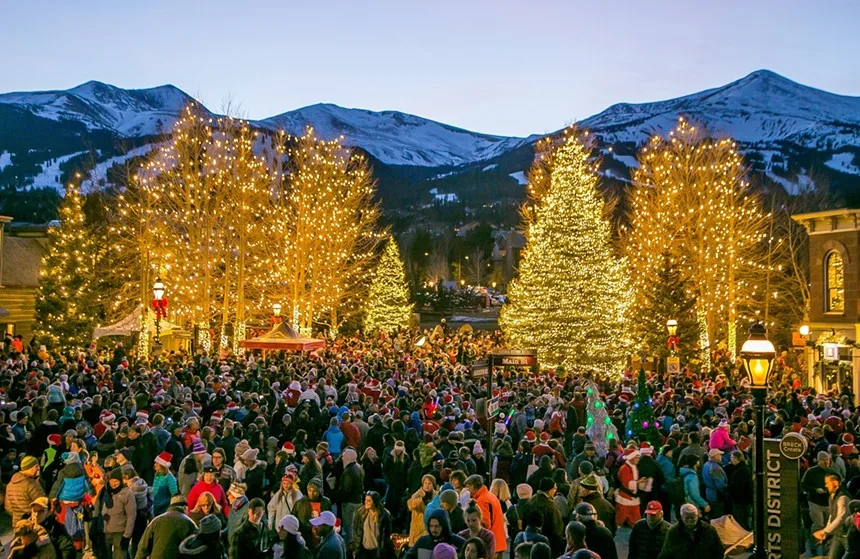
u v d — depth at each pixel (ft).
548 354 107.96
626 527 42.47
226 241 133.28
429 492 31.71
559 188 111.75
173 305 127.03
